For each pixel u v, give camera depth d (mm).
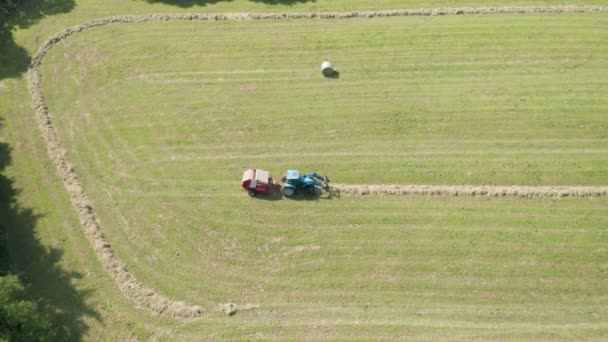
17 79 33500
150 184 27359
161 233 25172
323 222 25641
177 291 22891
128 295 22641
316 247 24594
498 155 28703
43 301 22297
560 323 21734
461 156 28656
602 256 24094
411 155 28766
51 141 29219
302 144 29438
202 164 28406
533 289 22875
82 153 28984
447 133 29938
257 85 33188
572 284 23062
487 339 21172
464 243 24641
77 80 33625
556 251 24266
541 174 27734
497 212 25984
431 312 22109
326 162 28438
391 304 22422
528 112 31094
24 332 18203
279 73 34062
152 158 28719
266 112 31297
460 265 23766
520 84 32938
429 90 32656
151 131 30266
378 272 23594
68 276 23328
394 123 30516
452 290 22859
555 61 34625
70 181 27250
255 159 28641
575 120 30609
